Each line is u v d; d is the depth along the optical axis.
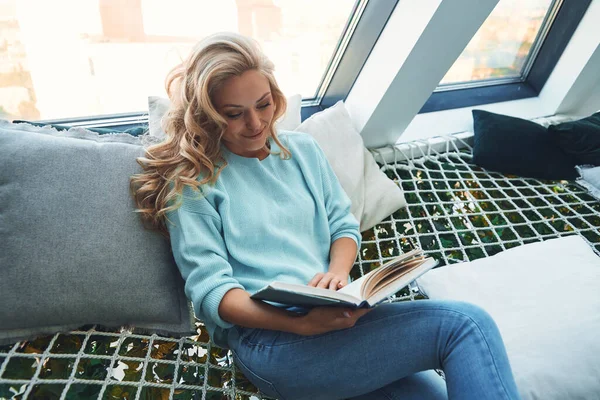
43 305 0.97
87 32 1.38
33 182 1.00
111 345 1.12
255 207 1.12
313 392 0.97
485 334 0.91
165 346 1.15
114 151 1.11
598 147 1.95
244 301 0.97
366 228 1.61
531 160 1.96
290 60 1.82
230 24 1.58
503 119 2.01
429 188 1.87
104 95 1.55
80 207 1.02
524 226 1.77
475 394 0.86
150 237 1.08
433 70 1.64
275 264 1.10
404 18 1.53
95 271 1.00
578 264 1.39
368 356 0.95
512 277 1.36
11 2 1.23
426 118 2.18
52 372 1.02
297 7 1.64
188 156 1.05
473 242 1.68
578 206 1.88
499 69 2.33
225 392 1.09
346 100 1.92
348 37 1.77
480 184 1.88
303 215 1.18
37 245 0.96
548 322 1.21
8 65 1.35
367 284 0.93
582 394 1.08
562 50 2.20
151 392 1.07
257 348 1.01
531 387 1.08
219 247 1.05
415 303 1.00
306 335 0.97
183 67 1.13
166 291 1.09
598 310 1.24
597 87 2.24
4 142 1.01
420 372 1.05
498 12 2.02
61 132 1.15
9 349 1.02
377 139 1.91
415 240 1.65
